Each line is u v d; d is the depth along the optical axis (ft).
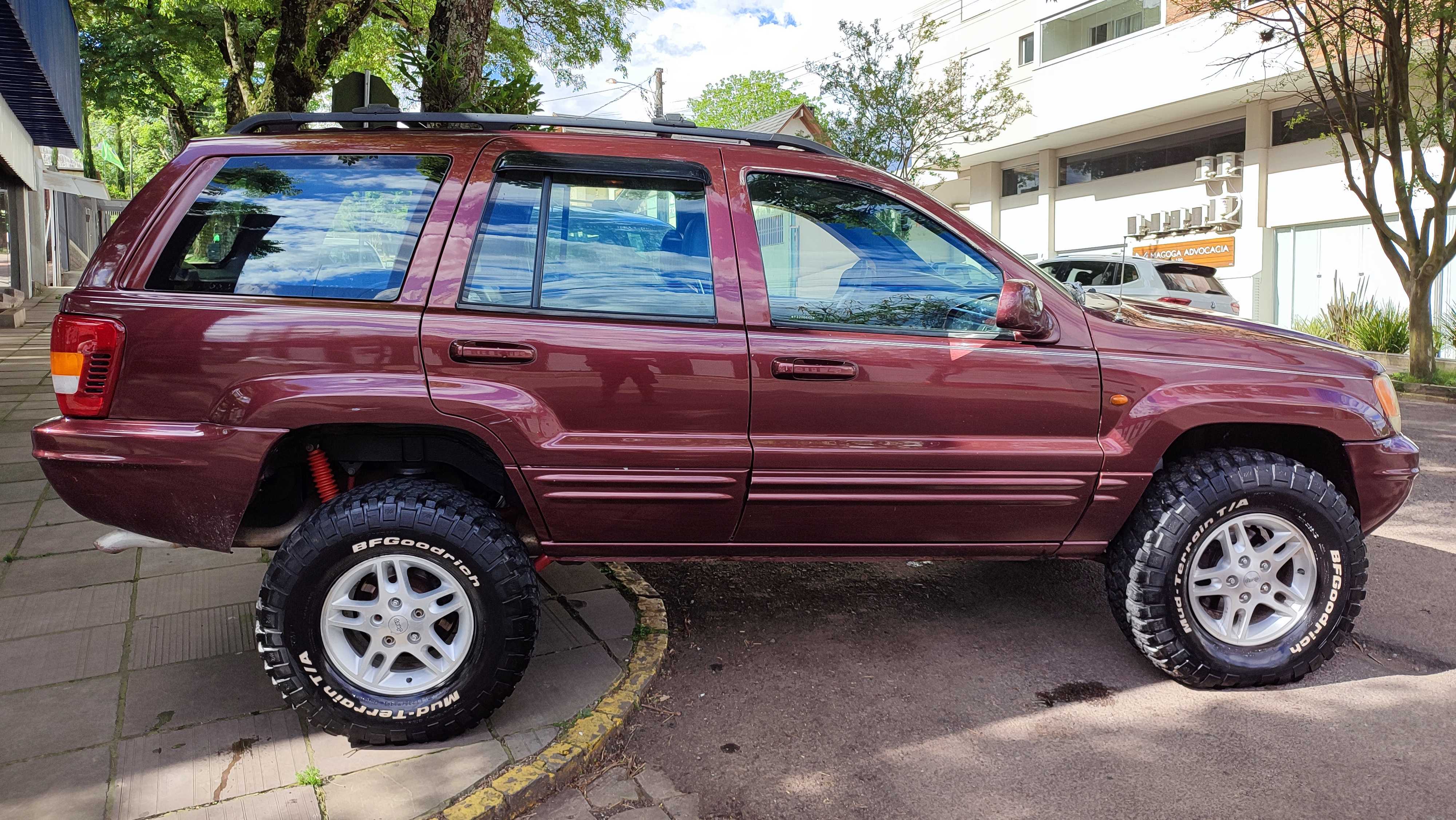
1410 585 13.89
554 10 48.16
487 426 8.96
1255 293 61.26
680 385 9.27
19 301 53.88
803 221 9.88
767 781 8.68
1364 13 38.86
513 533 9.20
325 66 28.04
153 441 8.63
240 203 9.15
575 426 9.18
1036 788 8.51
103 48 64.49
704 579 14.08
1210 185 63.41
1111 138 70.44
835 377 9.44
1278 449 11.20
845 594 13.48
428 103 19.36
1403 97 38.52
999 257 10.14
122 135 131.95
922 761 9.00
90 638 11.09
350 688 8.80
